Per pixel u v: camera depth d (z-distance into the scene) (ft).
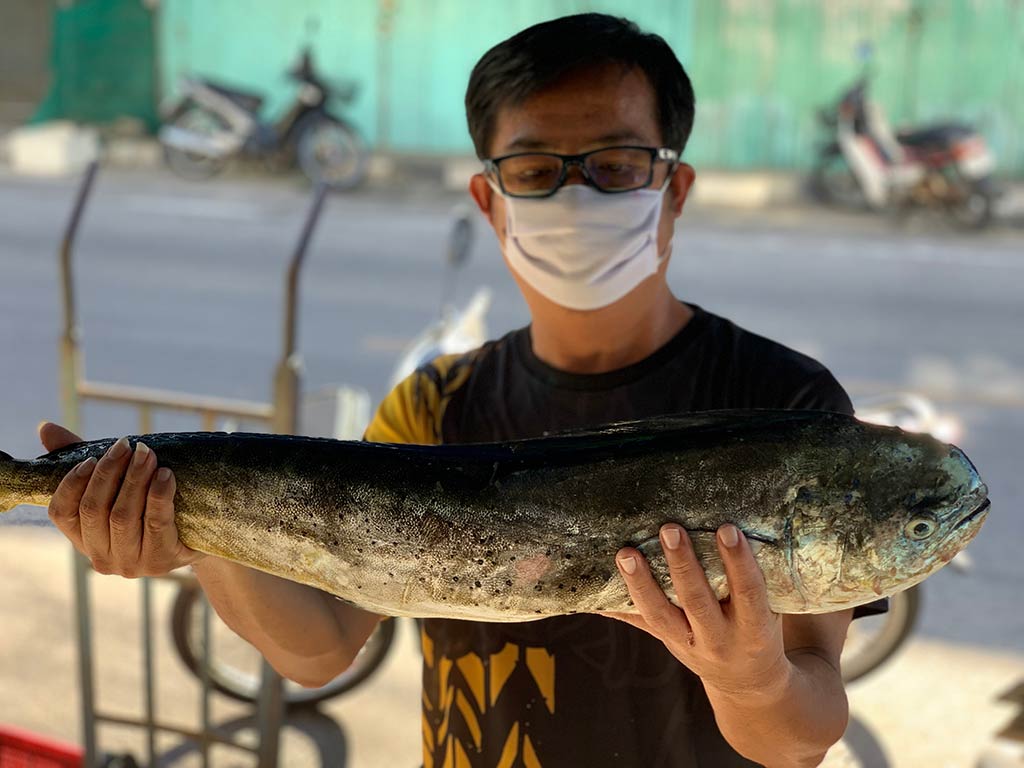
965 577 15.46
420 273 33.86
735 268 35.12
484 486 4.31
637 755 4.98
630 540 4.16
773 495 4.06
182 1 51.37
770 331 28.43
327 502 4.37
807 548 4.04
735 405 5.06
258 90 51.55
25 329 26.86
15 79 55.98
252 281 32.53
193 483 4.41
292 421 9.64
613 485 4.20
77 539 4.30
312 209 9.56
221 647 12.78
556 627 5.02
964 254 37.86
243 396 22.72
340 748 12.02
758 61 46.96
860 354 26.61
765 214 44.27
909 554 4.00
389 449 4.43
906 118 46.37
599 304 5.12
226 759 11.62
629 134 5.05
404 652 13.96
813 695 4.35
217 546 4.48
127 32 51.96
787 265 35.70
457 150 50.31
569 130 5.05
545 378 5.31
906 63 45.93
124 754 10.16
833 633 4.72
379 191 47.34
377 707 12.78
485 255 36.45
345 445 4.45
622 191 5.07
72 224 10.12
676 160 5.23
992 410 22.77
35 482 4.42
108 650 13.41
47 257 34.60
